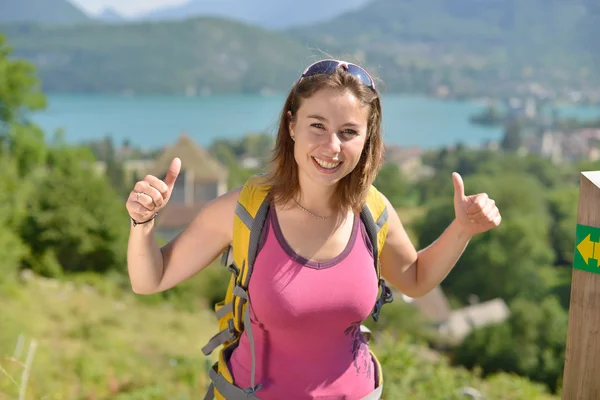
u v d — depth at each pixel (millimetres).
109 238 32156
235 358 2061
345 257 1984
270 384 1980
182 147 92562
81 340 15664
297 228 1981
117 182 98125
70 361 12422
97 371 11984
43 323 16859
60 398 10398
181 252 2062
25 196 31844
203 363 11711
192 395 10492
